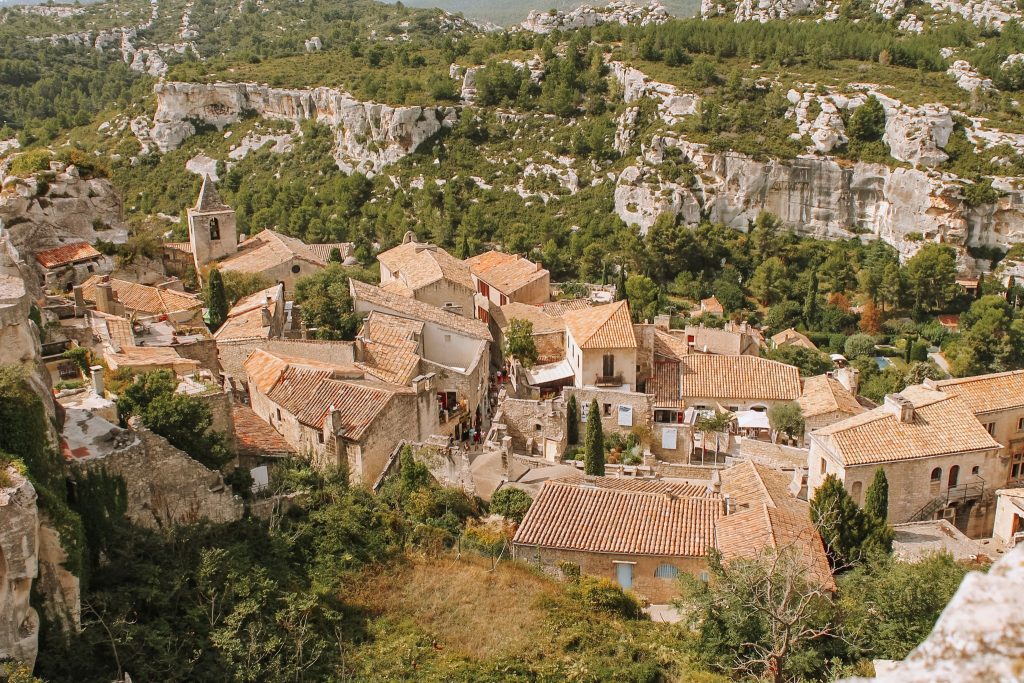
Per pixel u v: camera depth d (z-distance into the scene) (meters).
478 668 38.44
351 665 37.69
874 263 164.75
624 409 70.44
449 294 92.06
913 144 168.38
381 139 194.38
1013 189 161.75
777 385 76.62
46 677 29.58
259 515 44.47
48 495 31.22
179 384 46.94
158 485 39.78
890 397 62.03
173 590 35.94
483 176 185.75
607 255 159.00
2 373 32.28
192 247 97.50
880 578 42.03
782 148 175.00
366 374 63.12
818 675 38.09
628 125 187.00
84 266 83.12
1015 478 64.19
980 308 141.62
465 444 62.03
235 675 33.97
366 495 50.50
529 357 83.88
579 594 45.06
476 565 47.09
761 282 154.12
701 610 41.12
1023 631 6.81
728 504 51.16
